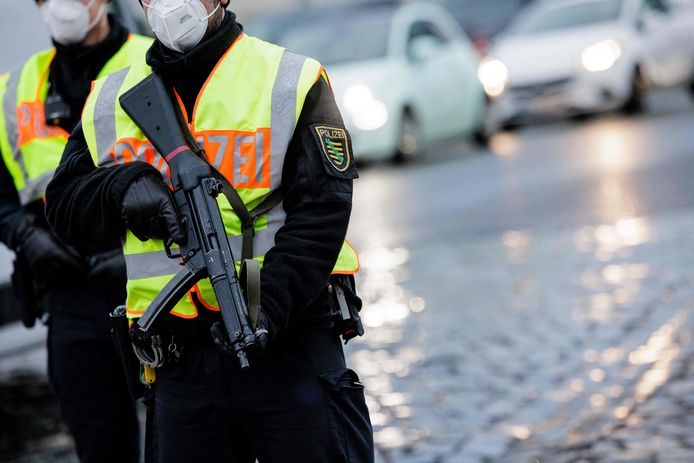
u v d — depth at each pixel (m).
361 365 17.08
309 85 7.64
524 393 15.06
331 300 7.89
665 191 28.41
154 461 8.07
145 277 7.77
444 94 41.78
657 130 40.91
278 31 44.16
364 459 7.81
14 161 10.86
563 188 30.89
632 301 18.86
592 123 45.62
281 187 7.69
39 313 11.18
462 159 40.88
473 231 26.64
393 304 20.64
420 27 42.56
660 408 13.95
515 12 62.22
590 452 12.82
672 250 22.14
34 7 15.83
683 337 16.69
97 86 8.05
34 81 10.89
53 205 7.86
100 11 10.57
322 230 7.44
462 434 13.81
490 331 18.09
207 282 7.59
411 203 31.69
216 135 7.63
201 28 7.65
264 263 7.44
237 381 7.64
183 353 7.73
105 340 10.58
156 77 7.77
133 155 7.77
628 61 44.97
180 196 7.43
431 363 16.80
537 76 45.06
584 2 47.66
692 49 48.31
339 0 70.81
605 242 23.64
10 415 14.95
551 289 20.31
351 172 7.62
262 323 7.17
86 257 10.37
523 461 12.77
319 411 7.65
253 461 8.23
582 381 15.30
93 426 10.71
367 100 38.19
